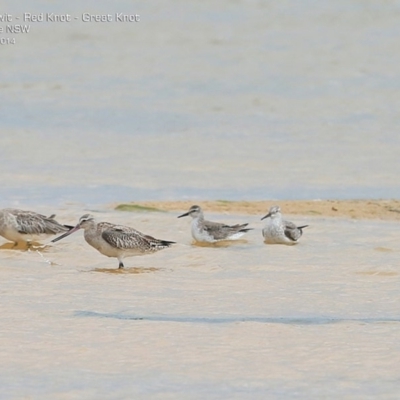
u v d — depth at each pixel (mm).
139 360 12258
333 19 57812
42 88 43125
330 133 34500
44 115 37969
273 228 19766
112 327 13633
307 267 17781
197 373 11820
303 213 22984
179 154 31031
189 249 19312
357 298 15516
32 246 19406
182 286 16312
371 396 11117
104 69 47219
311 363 12172
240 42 52719
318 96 41219
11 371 11852
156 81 44781
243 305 15000
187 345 12828
